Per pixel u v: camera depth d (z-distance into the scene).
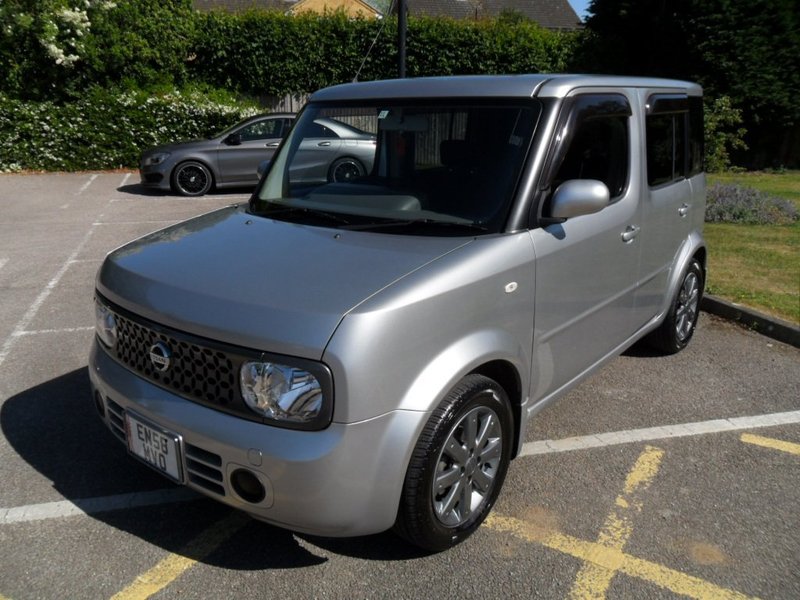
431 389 2.57
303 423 2.39
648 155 4.18
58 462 3.65
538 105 3.26
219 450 2.49
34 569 2.84
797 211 10.55
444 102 3.45
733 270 7.36
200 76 19.75
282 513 2.46
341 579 2.79
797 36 16.06
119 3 17.72
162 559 2.91
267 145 13.80
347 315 2.39
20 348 5.27
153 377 2.78
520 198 3.07
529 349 3.17
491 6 40.81
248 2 34.38
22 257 8.29
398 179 3.46
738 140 14.66
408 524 2.70
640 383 4.74
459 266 2.73
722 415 4.29
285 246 2.99
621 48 18.53
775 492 3.46
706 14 16.39
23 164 16.83
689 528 3.16
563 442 3.93
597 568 2.89
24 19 16.11
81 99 17.53
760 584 2.80
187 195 13.55
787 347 5.48
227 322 2.49
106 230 10.05
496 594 2.72
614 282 3.87
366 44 19.53
